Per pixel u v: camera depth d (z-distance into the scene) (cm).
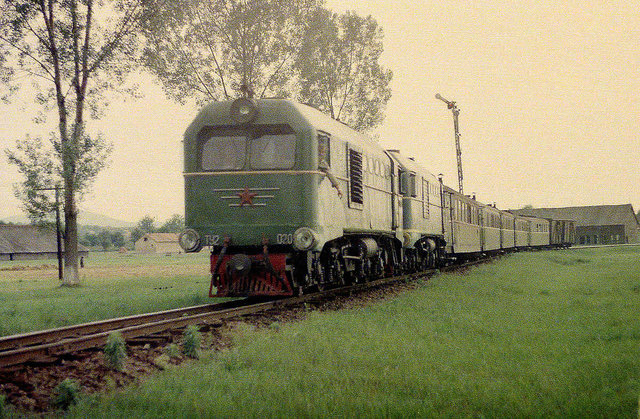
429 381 628
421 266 2488
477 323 1027
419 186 2283
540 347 812
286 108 1278
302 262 1320
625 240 11588
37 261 9875
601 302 1327
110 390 608
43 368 670
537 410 527
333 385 622
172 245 15862
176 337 871
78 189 2536
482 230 3888
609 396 563
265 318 1079
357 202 1562
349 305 1316
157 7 2609
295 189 1253
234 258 1243
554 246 7650
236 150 1289
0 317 1250
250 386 612
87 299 1736
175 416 518
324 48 3181
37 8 2475
